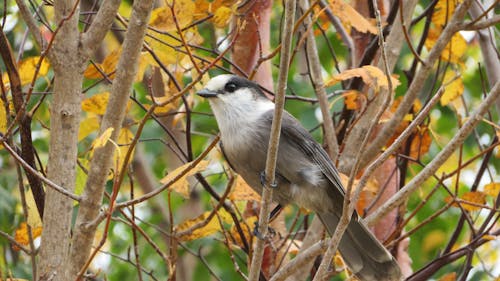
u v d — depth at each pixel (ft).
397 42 36.58
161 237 47.65
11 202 43.04
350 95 36.32
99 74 33.73
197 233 33.53
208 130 52.37
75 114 28.63
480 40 40.42
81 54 28.68
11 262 42.22
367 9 42.68
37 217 30.50
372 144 35.22
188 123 34.19
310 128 51.19
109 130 25.26
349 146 35.78
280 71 25.68
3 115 30.17
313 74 36.47
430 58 33.40
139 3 27.17
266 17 40.68
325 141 38.60
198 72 30.25
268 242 34.81
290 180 33.81
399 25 36.58
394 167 40.93
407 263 41.06
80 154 35.81
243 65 40.68
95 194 27.99
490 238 34.24
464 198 33.83
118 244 51.13
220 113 34.04
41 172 31.14
